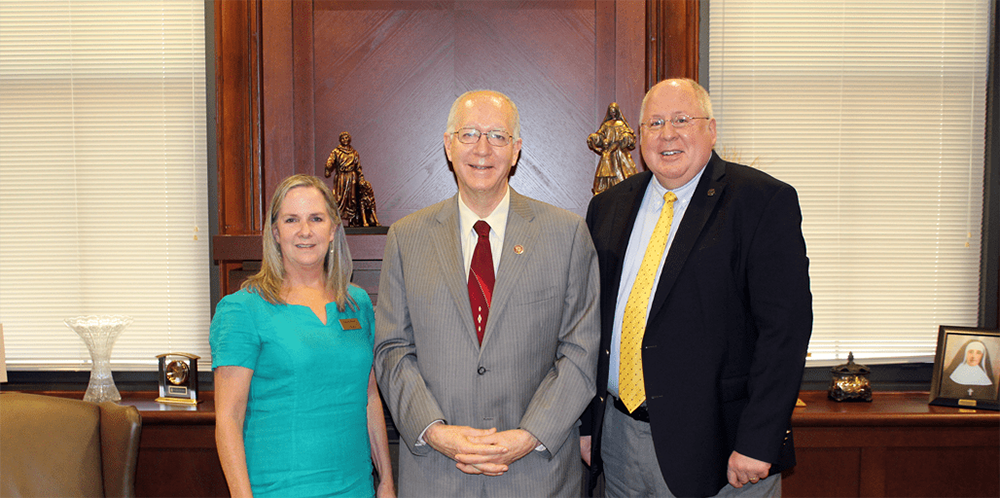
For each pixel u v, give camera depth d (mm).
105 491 1930
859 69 2711
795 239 1517
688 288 1566
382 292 1650
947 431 2387
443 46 2543
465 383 1505
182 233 2719
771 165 2727
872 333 2760
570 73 2545
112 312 2732
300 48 2512
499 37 2543
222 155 2510
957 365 2447
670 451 1537
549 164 2570
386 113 2551
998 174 2711
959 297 2764
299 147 2521
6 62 2688
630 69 2510
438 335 1524
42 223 2717
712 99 2709
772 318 1490
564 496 1544
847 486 2416
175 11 2674
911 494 2412
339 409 1515
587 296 1614
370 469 1614
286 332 1472
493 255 1604
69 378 2752
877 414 2324
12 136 2699
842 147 2727
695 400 1533
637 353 1631
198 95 2693
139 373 2730
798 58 2711
